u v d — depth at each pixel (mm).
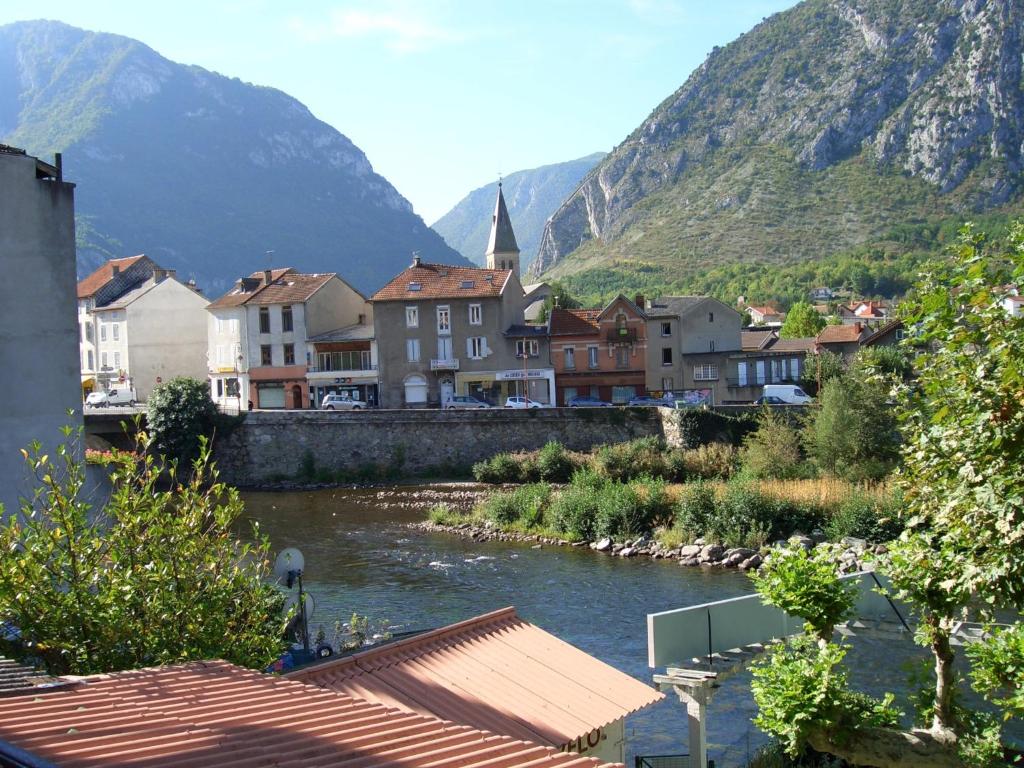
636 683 18562
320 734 9812
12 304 23906
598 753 17406
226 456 72938
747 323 150750
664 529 48156
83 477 16922
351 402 79562
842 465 53750
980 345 13812
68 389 24656
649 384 83688
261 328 86062
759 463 56219
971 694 24047
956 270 13430
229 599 16531
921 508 14422
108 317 105125
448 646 19094
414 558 46312
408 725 10445
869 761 15617
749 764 20250
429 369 82062
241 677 12266
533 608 36344
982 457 13078
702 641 19562
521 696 17359
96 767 8172
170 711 10195
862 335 93000
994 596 13594
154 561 16062
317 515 59125
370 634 29781
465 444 70875
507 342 82375
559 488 61812
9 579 15008
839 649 16109
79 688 11070
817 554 17562
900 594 15703
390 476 70875
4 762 7848
